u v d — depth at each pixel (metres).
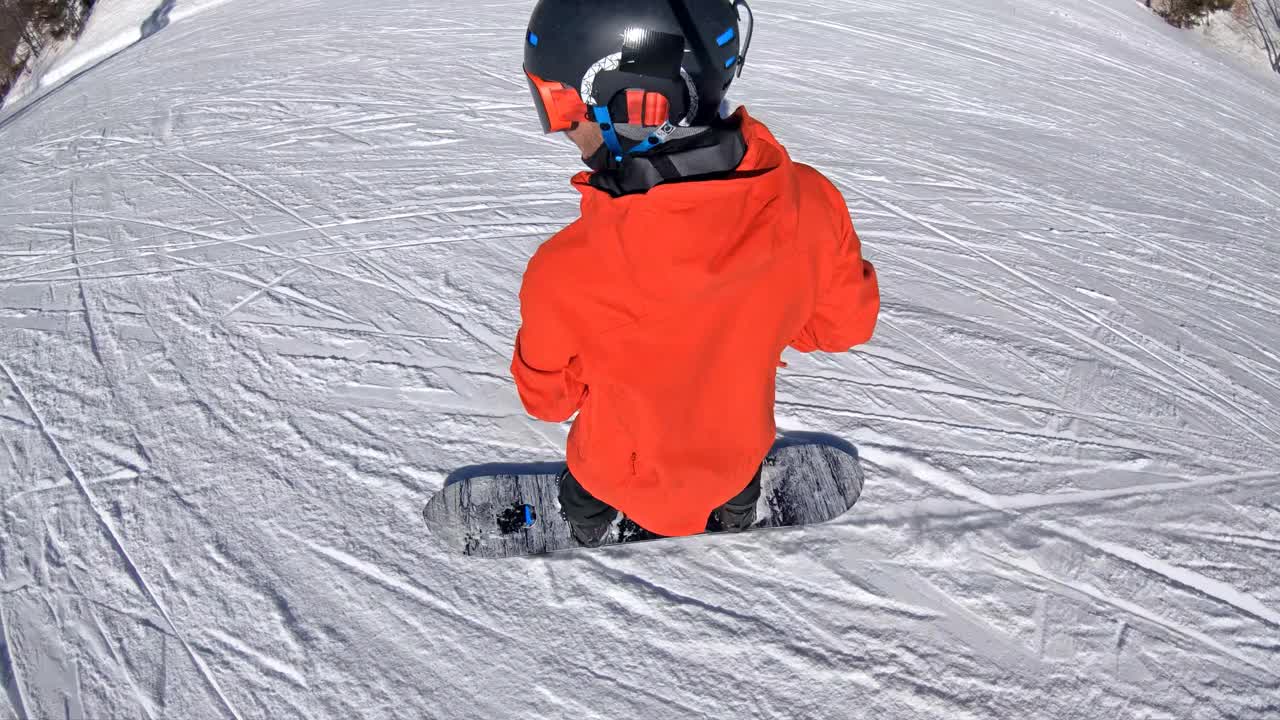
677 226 1.14
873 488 2.22
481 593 1.90
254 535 2.05
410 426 2.43
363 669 1.74
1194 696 1.71
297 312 3.03
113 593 1.91
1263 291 3.91
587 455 1.53
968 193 4.58
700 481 1.48
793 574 1.95
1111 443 2.50
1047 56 8.73
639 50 1.03
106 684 1.71
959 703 1.68
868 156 4.99
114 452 2.34
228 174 4.41
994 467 2.34
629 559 1.97
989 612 1.88
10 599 1.89
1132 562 2.04
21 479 2.25
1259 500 2.31
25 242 3.74
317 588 1.91
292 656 1.76
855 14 8.96
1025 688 1.71
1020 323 3.22
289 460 2.29
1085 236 4.23
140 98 6.09
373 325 2.94
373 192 4.10
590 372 1.35
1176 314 3.50
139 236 3.73
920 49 7.98
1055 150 5.72
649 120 1.09
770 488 2.14
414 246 3.53
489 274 3.30
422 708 1.66
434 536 2.03
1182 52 11.41
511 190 4.11
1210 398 2.86
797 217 1.23
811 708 1.67
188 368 2.71
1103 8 12.78
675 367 1.32
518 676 1.73
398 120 5.17
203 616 1.85
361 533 2.05
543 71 1.11
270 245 3.56
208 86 6.16
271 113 5.41
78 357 2.79
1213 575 2.02
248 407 2.51
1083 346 3.10
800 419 2.49
